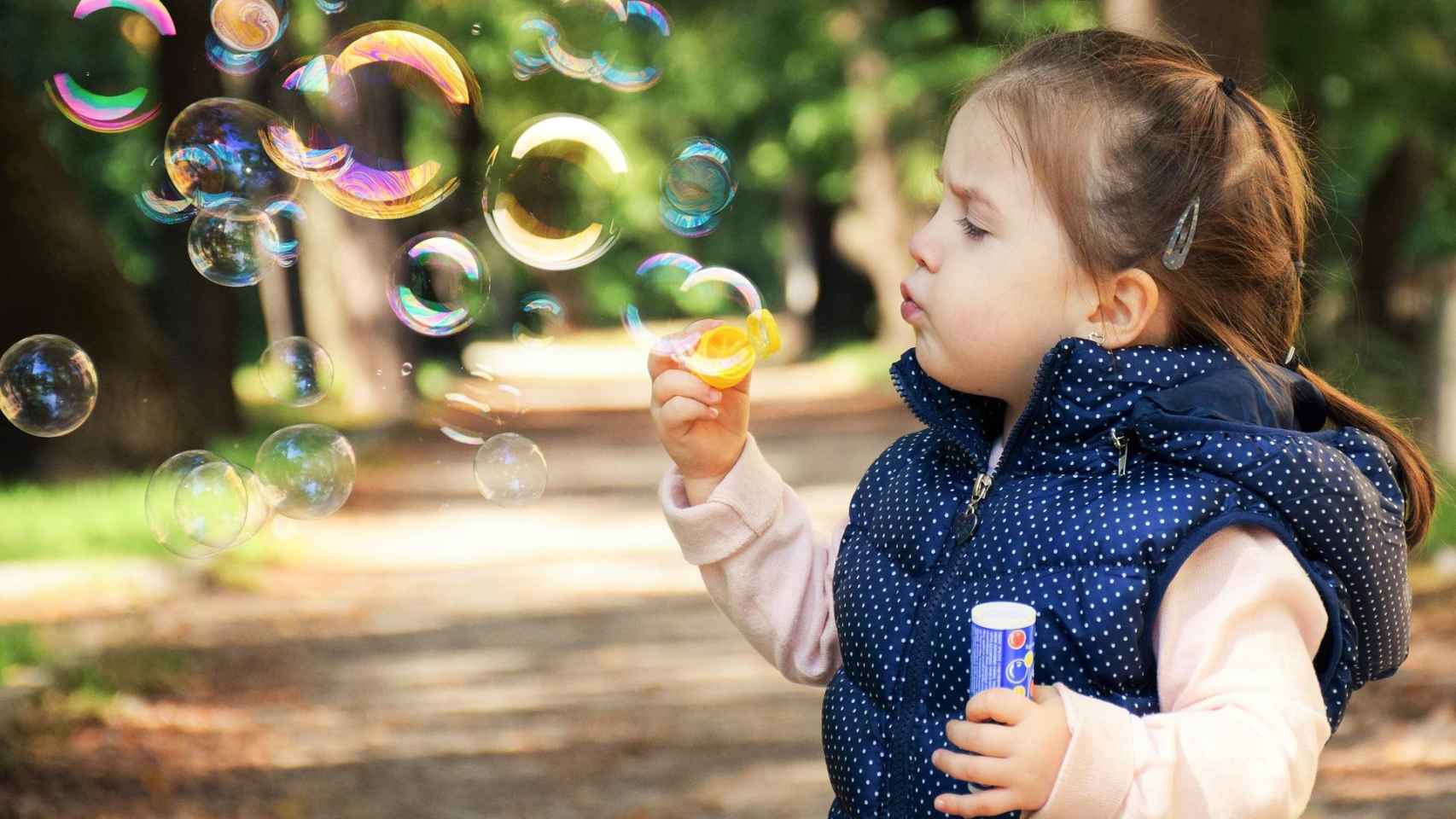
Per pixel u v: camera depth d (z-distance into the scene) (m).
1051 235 1.47
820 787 4.84
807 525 1.80
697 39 21.44
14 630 6.16
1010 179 1.49
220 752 5.12
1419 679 5.21
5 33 16.12
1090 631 1.38
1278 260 1.53
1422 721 4.77
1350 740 4.73
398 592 8.45
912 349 1.68
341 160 2.85
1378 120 11.88
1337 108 11.70
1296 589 1.38
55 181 10.64
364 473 13.68
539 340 3.39
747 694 6.12
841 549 1.69
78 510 9.19
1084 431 1.46
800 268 35.97
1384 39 11.14
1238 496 1.39
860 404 20.73
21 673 5.55
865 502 1.68
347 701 5.96
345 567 9.20
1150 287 1.46
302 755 5.16
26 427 3.16
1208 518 1.38
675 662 6.76
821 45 19.84
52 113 17.08
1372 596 1.43
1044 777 1.27
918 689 1.50
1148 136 1.47
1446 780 4.19
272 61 12.66
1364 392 9.32
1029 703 1.30
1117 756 1.28
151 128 12.41
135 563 7.88
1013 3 15.49
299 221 3.26
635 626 7.59
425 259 2.86
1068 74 1.52
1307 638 1.40
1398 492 1.50
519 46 3.67
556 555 9.86
